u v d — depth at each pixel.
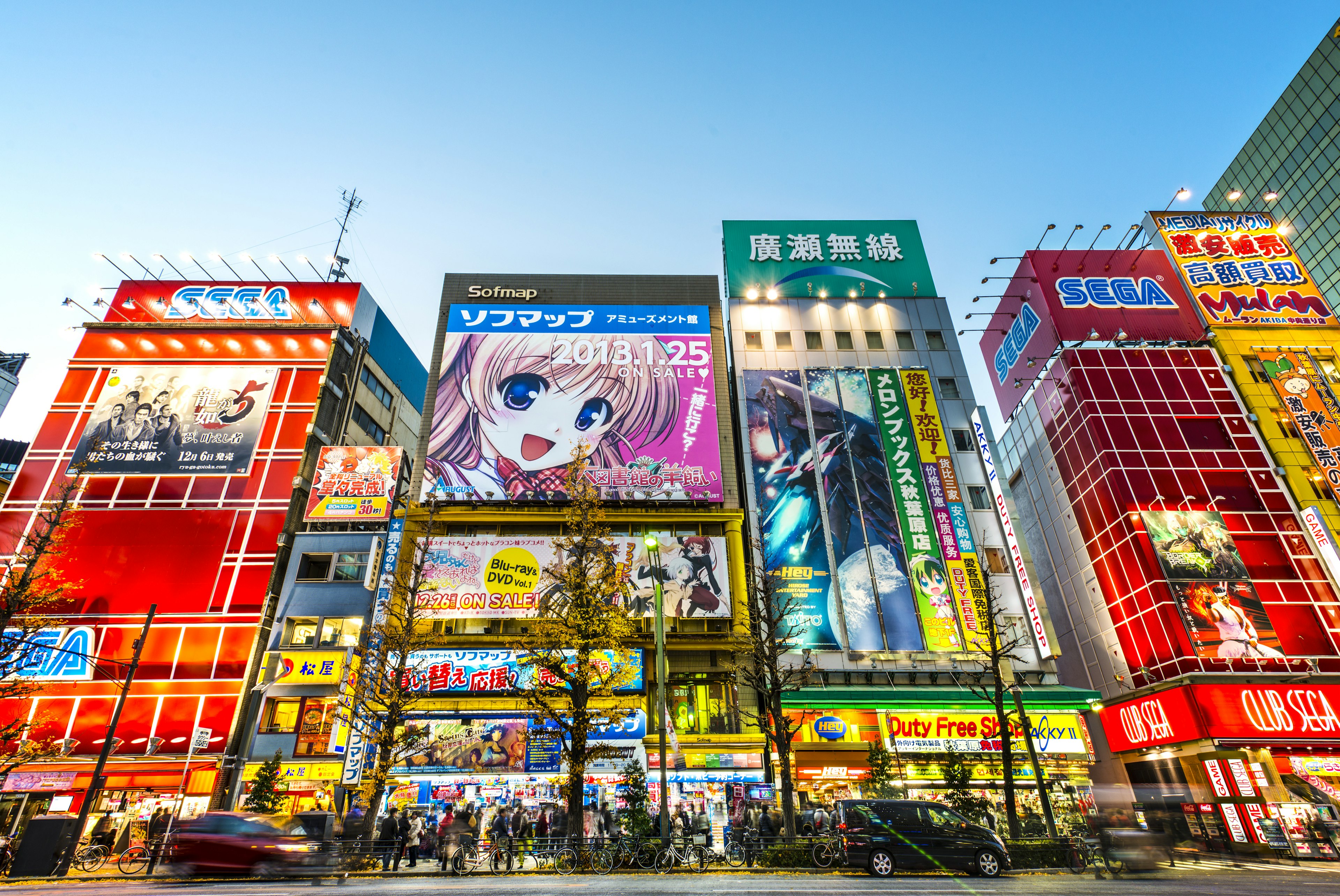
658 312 43.28
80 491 35.84
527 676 30.58
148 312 42.78
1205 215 45.97
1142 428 38.12
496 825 25.97
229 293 44.00
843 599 34.59
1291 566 33.62
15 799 28.48
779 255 48.28
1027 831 24.95
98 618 32.38
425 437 38.34
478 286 44.53
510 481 36.81
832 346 43.69
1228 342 40.69
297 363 41.22
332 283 45.41
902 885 14.52
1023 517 47.19
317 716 30.55
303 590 33.34
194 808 28.34
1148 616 34.25
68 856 20.09
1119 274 44.09
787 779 24.31
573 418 38.84
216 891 14.07
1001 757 30.50
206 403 39.19
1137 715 33.81
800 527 36.47
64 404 38.47
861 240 49.34
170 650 31.88
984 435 39.25
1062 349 41.38
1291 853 24.17
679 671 32.62
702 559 34.56
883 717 31.19
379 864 20.92
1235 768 28.95
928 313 45.44
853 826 18.50
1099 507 38.12
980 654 33.62
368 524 35.97
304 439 38.56
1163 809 19.81
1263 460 36.78
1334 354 39.97
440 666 30.73
